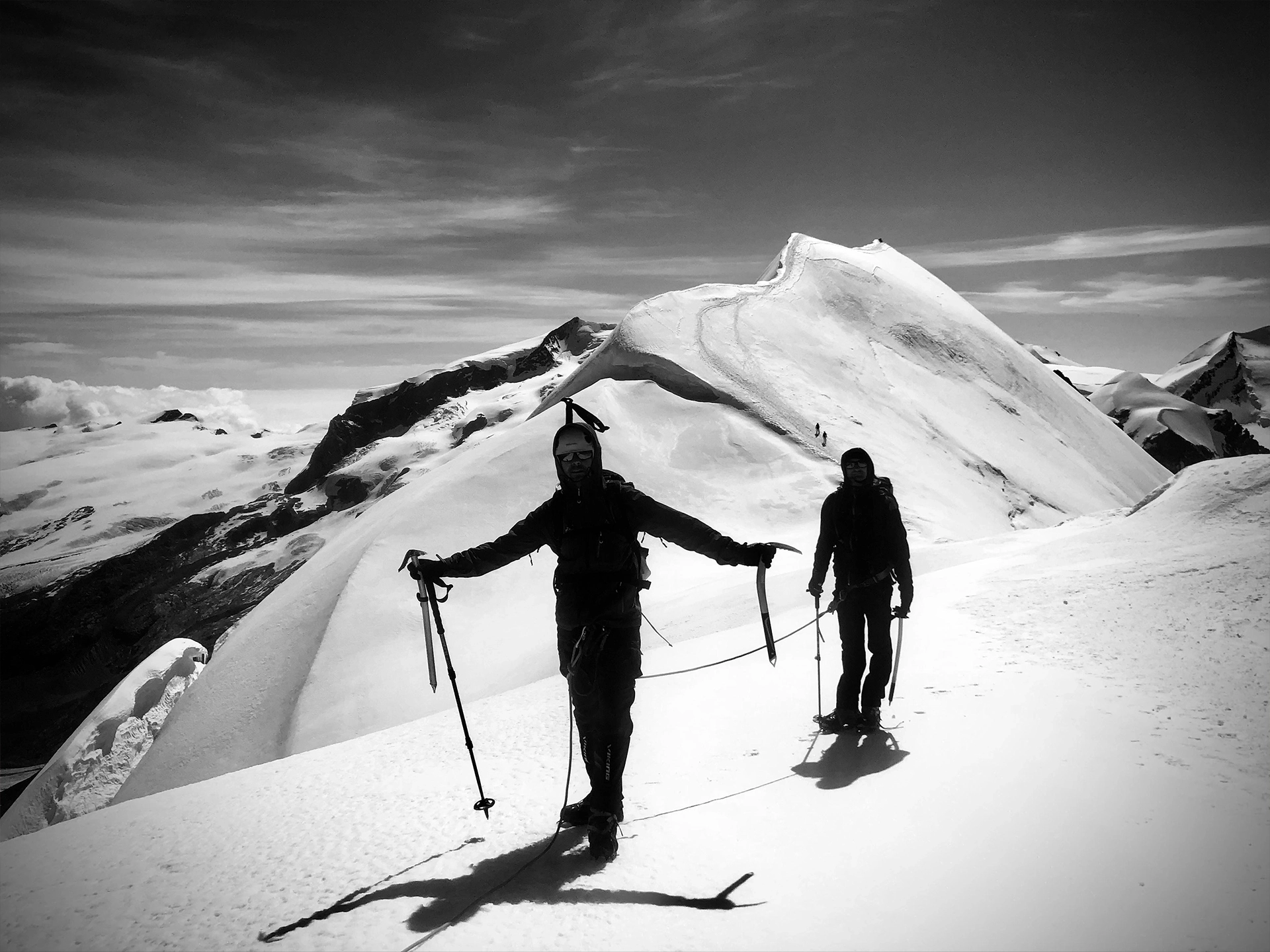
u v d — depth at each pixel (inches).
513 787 210.2
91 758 909.8
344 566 1674.5
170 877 176.1
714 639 440.5
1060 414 3752.5
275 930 138.9
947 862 137.5
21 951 144.4
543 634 1391.5
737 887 138.4
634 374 2728.8
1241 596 309.9
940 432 2913.4
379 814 201.8
